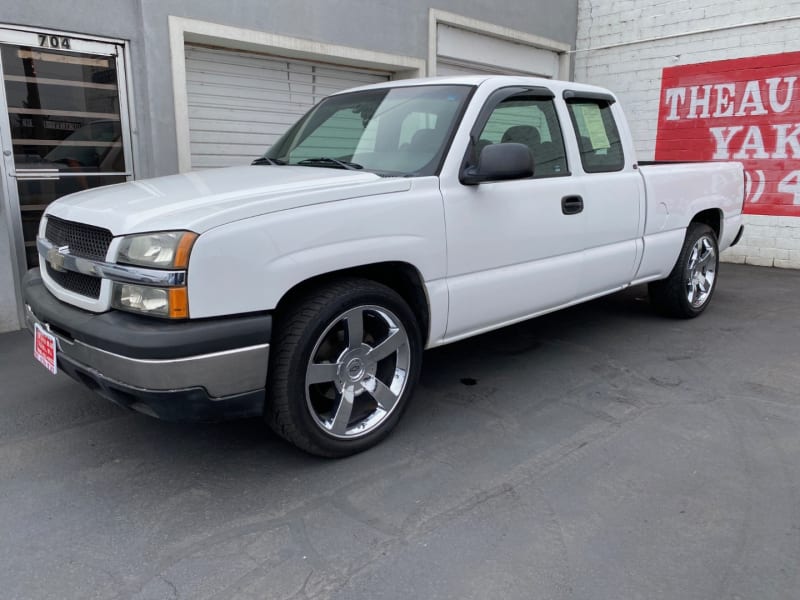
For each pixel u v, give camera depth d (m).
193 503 2.80
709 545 2.49
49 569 2.37
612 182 4.44
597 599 2.20
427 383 4.17
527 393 4.00
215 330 2.55
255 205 2.68
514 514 2.71
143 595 2.23
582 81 10.82
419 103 3.82
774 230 8.65
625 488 2.91
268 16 6.75
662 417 3.66
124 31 5.79
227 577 2.32
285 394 2.83
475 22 9.09
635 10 9.84
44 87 5.49
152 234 2.55
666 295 5.50
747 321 5.68
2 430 3.50
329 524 2.64
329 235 2.87
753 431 3.47
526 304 3.93
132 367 2.51
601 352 4.79
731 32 8.76
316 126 4.26
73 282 2.98
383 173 3.41
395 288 3.45
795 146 8.34
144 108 6.05
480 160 3.34
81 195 3.36
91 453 3.26
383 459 3.17
